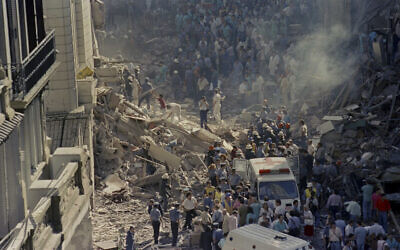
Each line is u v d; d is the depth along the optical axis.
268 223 28.00
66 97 31.73
